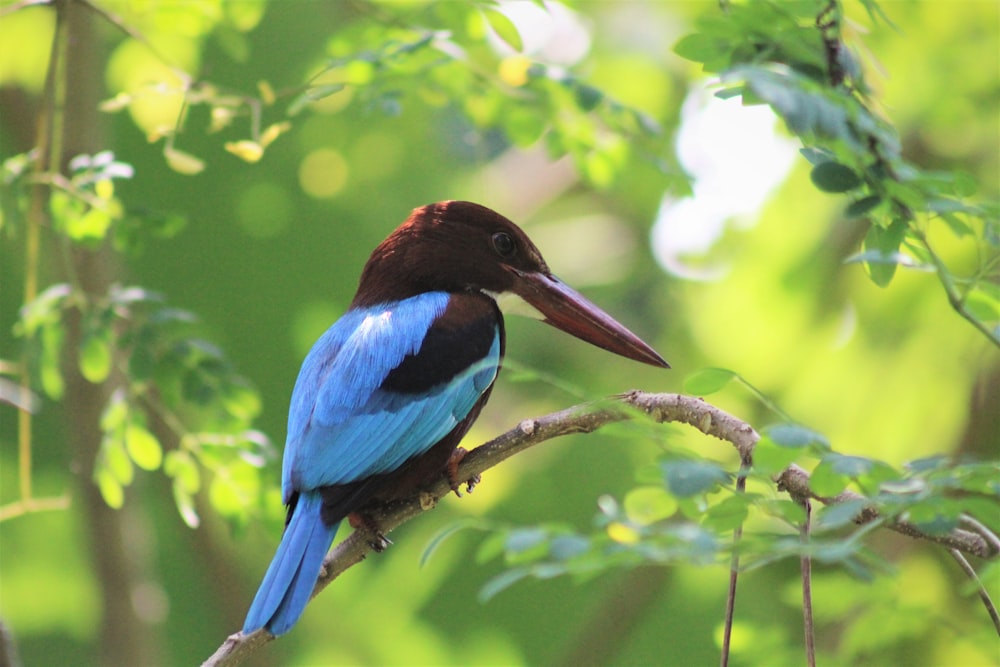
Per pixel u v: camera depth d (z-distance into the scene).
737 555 4.62
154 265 12.95
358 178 12.53
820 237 11.81
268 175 12.73
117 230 7.89
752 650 6.54
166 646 14.10
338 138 12.24
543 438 6.97
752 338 12.40
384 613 12.95
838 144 5.66
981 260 5.67
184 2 8.91
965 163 11.34
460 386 7.50
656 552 4.48
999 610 6.34
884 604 6.39
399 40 7.98
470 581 13.27
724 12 6.56
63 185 7.80
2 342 12.49
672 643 13.34
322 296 13.11
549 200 14.70
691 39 6.58
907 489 4.55
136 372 7.85
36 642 13.41
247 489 7.97
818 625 7.39
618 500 12.63
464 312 7.92
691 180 8.67
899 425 11.69
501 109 8.80
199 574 14.20
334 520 6.86
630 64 12.17
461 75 8.63
